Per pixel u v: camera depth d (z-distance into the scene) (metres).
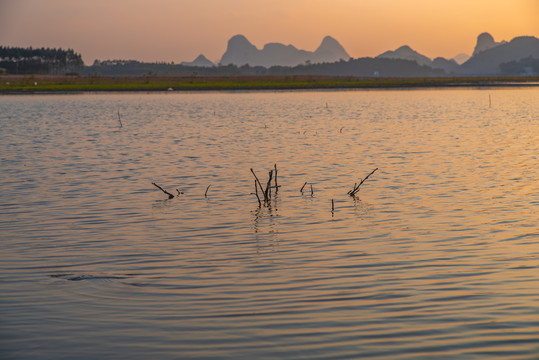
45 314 11.62
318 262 14.93
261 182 27.33
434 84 185.00
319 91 147.38
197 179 28.25
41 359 9.75
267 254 15.73
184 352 9.93
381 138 44.94
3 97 120.88
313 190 25.19
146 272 14.30
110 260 15.38
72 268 14.70
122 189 25.86
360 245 16.50
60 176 29.27
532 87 161.88
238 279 13.66
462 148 38.34
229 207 22.03
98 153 37.72
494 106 84.25
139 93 139.12
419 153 36.25
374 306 11.80
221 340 10.34
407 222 19.22
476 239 16.92
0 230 18.73
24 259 15.53
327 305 11.90
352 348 9.95
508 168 30.06
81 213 21.19
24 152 38.31
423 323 10.90
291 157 35.31
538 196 23.03
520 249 15.79
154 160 34.59
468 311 11.41
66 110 81.56
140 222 19.73
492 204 21.73
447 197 23.19
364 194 24.12
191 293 12.74
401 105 89.56
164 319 11.30
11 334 10.70
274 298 12.37
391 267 14.38
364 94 130.12
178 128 54.72
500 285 12.86
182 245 16.80
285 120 63.25
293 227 18.80
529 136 45.12
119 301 12.30
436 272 13.91
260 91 148.75
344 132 50.03
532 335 10.27
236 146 40.91
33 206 22.44
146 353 9.91
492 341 10.10
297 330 10.70
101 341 10.38
